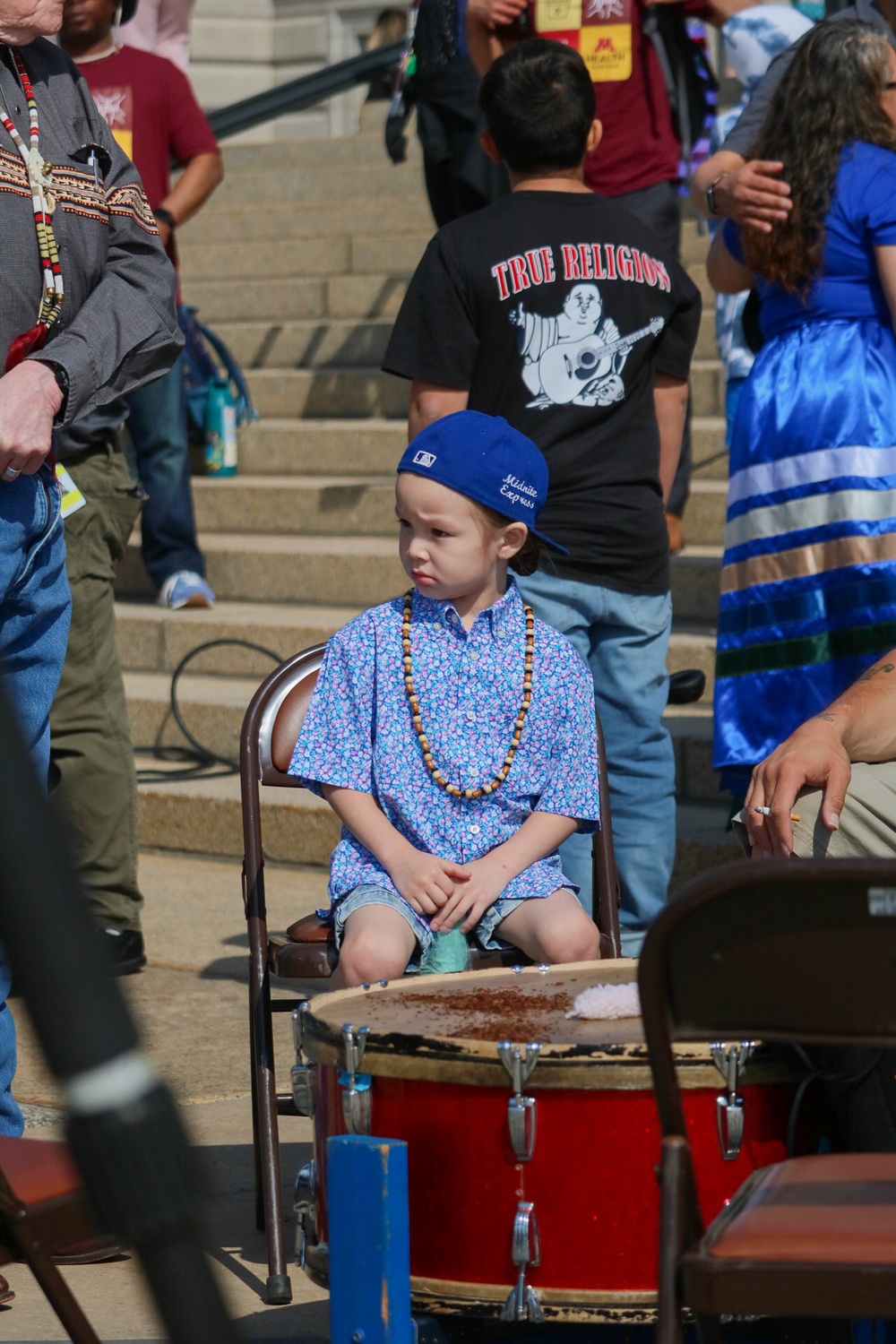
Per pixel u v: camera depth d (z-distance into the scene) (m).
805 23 8.34
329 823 7.86
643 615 5.61
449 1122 3.12
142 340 4.29
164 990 6.28
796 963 2.29
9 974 0.69
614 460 5.46
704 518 9.70
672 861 5.89
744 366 8.22
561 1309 3.06
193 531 10.12
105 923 6.43
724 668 5.70
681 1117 2.48
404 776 4.33
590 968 3.91
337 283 13.20
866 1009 2.27
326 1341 3.64
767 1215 2.52
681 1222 2.43
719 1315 2.64
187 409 11.37
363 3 19.30
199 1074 5.38
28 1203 2.66
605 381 5.41
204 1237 0.69
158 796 8.41
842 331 5.52
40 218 4.14
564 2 8.20
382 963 3.97
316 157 15.71
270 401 12.59
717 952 2.33
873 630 5.40
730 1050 3.07
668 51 8.38
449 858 4.30
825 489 5.46
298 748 4.38
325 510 10.84
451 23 8.85
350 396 12.23
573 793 4.38
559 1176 3.05
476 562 4.34
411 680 4.38
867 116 5.43
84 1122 0.67
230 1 19.67
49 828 0.67
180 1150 0.68
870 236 5.46
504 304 5.30
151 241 4.48
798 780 3.73
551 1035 3.19
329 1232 2.93
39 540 4.20
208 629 9.52
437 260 5.35
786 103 5.55
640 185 8.42
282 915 7.23
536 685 4.40
